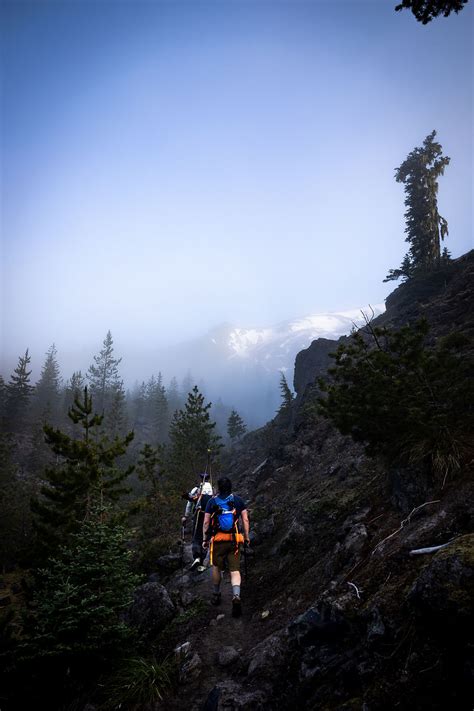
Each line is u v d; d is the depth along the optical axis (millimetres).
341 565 4785
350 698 2848
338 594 3834
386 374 5309
